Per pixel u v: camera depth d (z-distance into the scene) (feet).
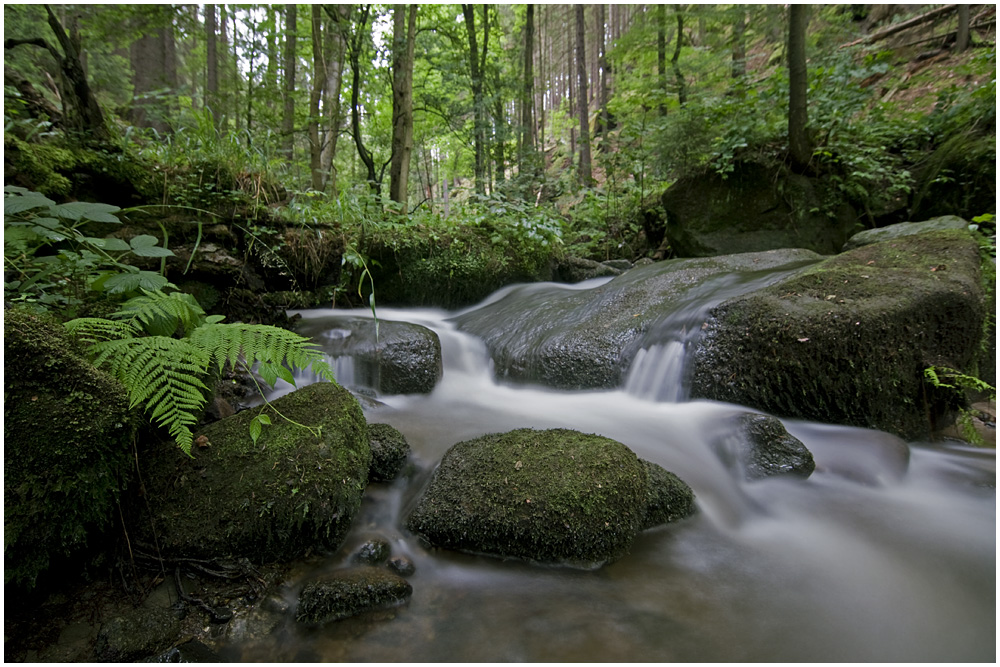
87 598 5.10
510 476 6.89
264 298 14.46
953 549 6.86
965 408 10.09
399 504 7.52
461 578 6.08
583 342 13.37
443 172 62.28
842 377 9.84
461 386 13.58
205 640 4.85
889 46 35.73
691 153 23.70
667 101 28.37
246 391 9.84
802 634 5.29
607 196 29.91
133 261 12.01
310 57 33.01
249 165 16.58
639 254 28.53
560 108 66.28
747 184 22.08
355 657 4.82
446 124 42.60
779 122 22.88
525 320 15.88
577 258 25.21
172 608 5.12
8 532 4.47
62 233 8.20
